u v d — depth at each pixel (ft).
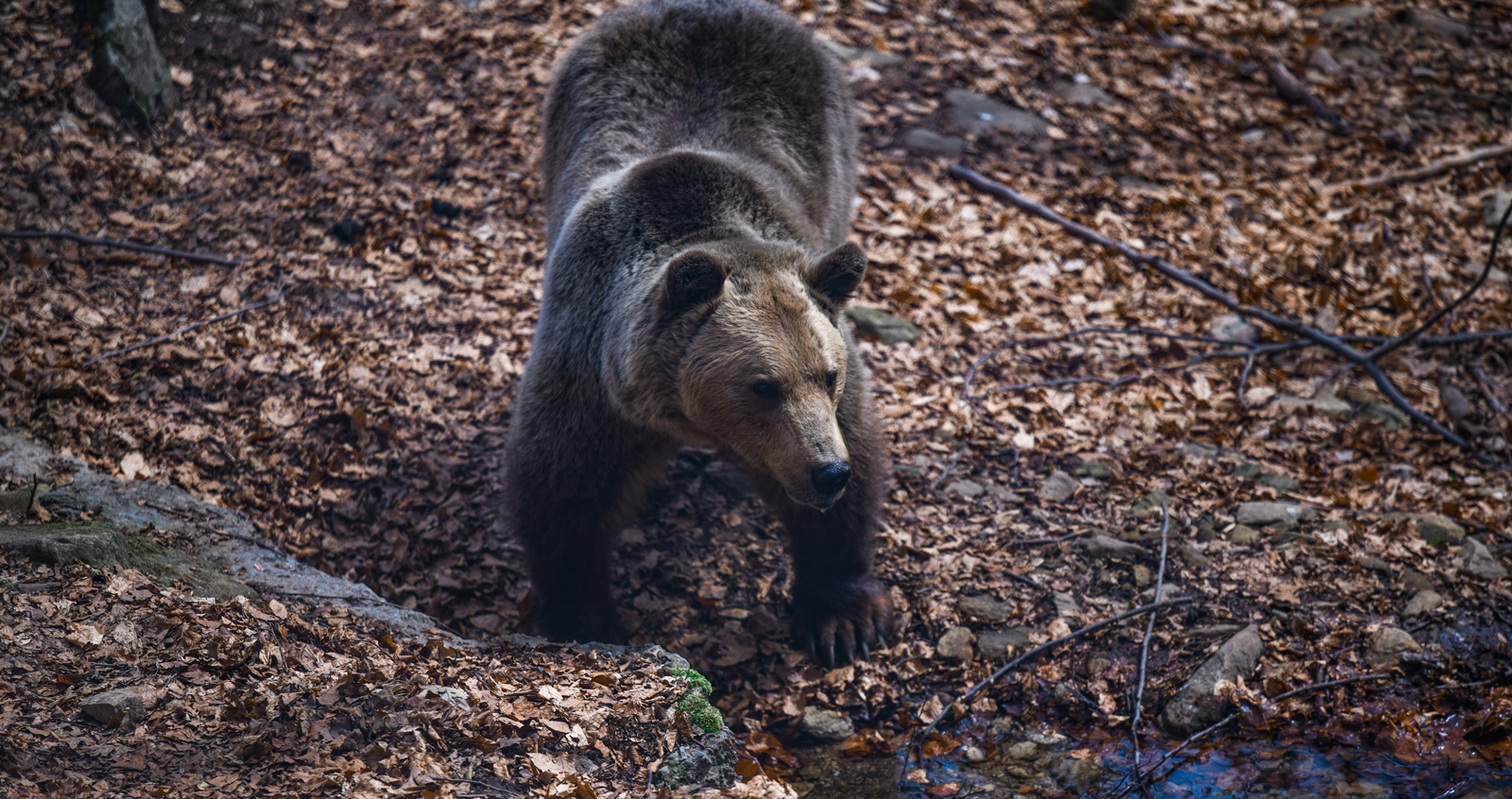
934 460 39.09
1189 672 30.89
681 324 25.91
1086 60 64.44
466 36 57.52
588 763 22.50
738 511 36.83
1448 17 72.69
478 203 49.06
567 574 30.42
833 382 26.25
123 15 48.85
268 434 36.45
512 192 49.78
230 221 46.37
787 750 29.45
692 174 29.53
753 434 25.77
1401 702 30.27
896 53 62.08
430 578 33.12
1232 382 44.75
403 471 36.37
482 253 46.62
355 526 34.60
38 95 47.91
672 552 35.12
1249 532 36.37
